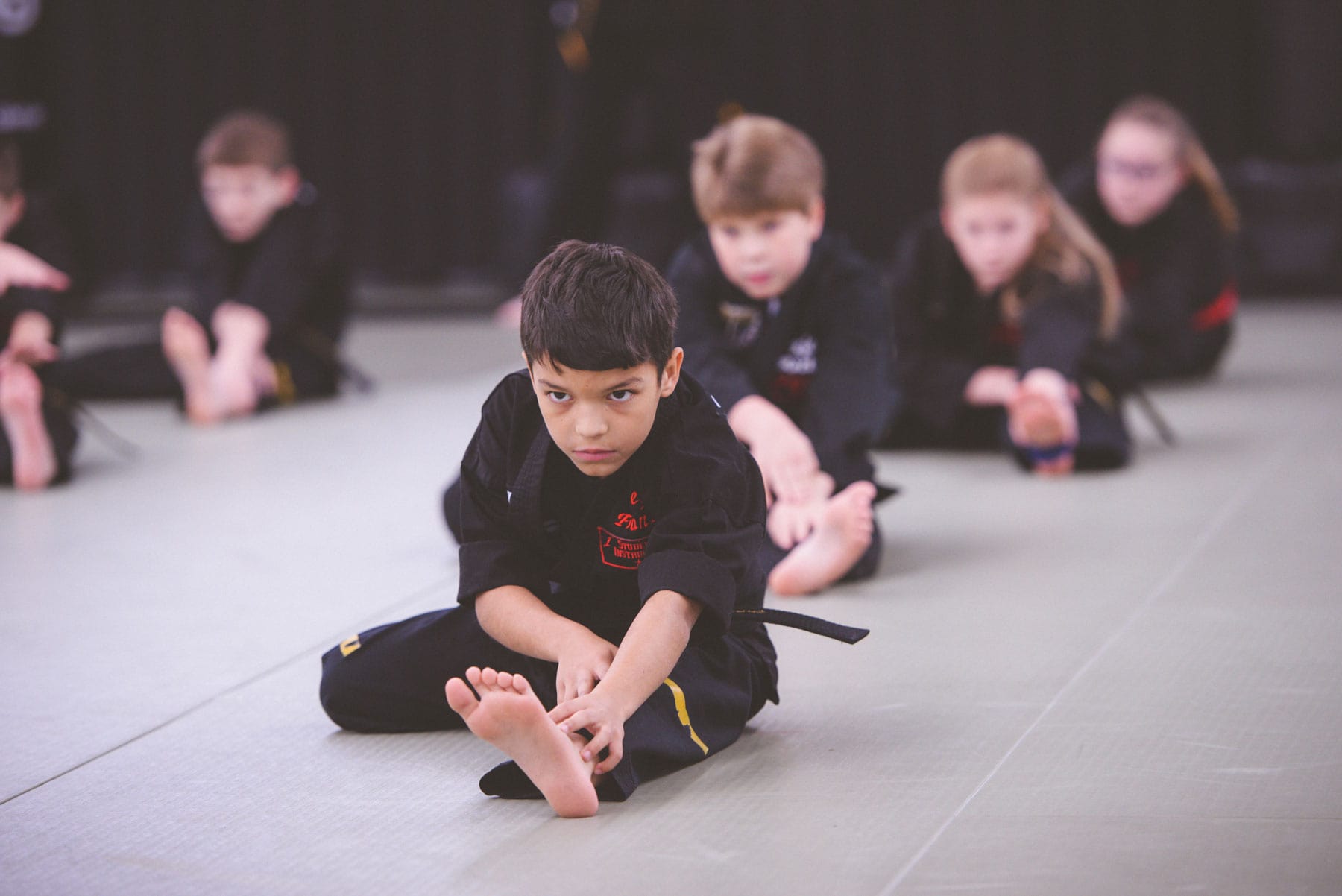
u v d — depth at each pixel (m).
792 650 3.20
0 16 11.10
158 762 2.66
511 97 11.96
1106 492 4.76
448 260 12.25
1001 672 3.00
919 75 11.62
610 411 2.27
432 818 2.34
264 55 11.92
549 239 10.48
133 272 12.10
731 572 2.40
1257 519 4.28
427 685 2.71
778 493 3.64
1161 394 6.81
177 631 3.51
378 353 9.22
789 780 2.45
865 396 3.82
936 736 2.64
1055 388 4.73
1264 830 2.19
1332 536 4.04
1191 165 6.73
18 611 3.69
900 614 3.45
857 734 2.67
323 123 12.03
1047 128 11.54
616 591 2.56
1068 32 11.38
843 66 11.67
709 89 10.12
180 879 2.15
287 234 6.91
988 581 3.73
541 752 2.21
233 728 2.83
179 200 12.05
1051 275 5.07
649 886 2.06
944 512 4.57
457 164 12.12
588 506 2.50
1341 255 10.16
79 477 5.49
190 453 5.93
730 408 3.75
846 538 3.51
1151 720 2.68
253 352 6.77
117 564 4.16
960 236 5.04
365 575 3.99
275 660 3.27
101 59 11.79
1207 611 3.38
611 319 2.21
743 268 3.75
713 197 3.71
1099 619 3.36
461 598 2.51
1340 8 10.16
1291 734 2.58
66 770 2.63
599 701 2.26
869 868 2.10
